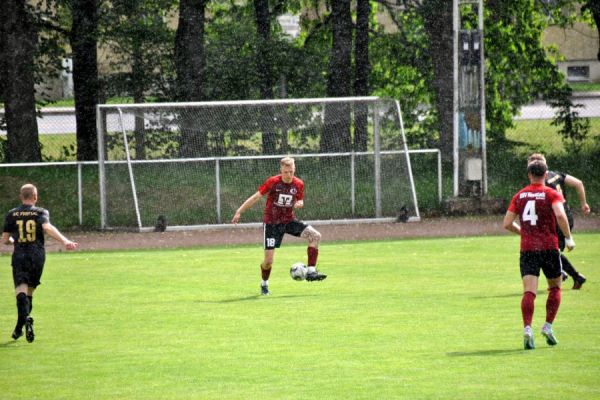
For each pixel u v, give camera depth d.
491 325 39.97
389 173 85.50
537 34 113.62
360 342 37.25
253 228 82.94
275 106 85.56
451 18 101.75
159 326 41.72
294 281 54.47
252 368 33.34
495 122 111.19
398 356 34.59
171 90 100.88
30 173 90.50
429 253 65.38
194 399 29.36
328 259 63.59
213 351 36.31
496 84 110.06
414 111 110.81
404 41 109.38
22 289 39.03
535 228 35.31
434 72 103.31
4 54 96.50
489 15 109.31
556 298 35.44
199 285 53.75
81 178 83.75
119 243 76.06
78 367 34.22
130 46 99.88
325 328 40.25
